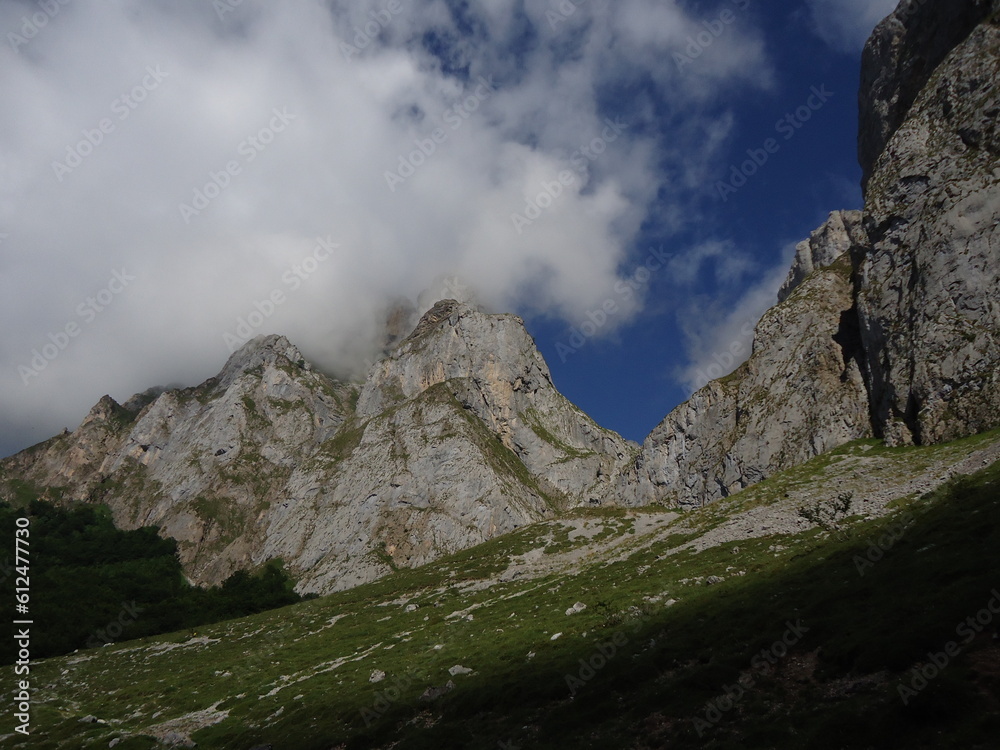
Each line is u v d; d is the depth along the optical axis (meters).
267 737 46.06
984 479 47.97
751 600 41.28
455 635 67.81
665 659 35.50
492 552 151.88
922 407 95.50
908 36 150.25
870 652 26.14
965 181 102.25
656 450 190.50
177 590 193.88
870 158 165.75
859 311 121.31
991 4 120.81
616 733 28.84
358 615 114.62
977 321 92.81
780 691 27.25
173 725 57.84
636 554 92.75
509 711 36.28
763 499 95.06
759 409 150.50
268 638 108.12
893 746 20.25
